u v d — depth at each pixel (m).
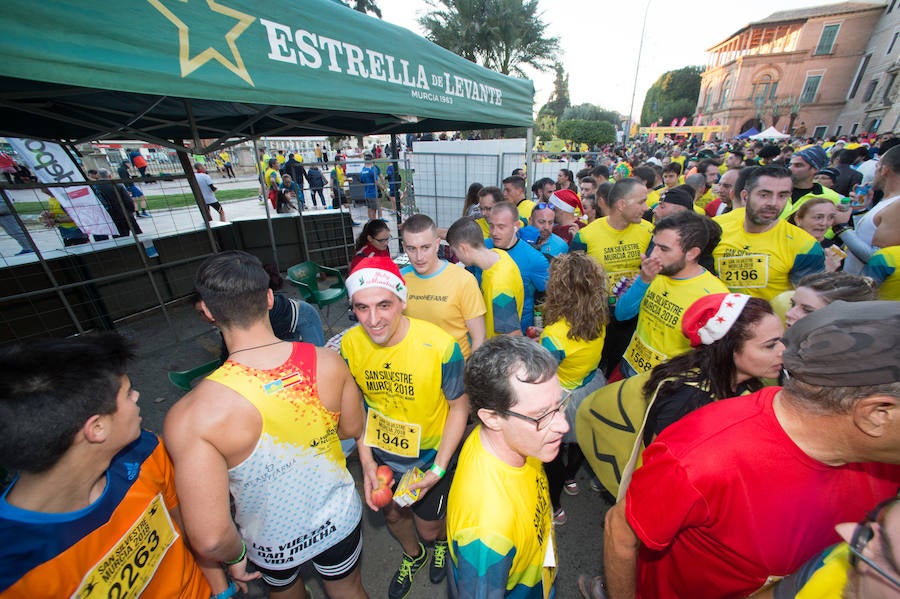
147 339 5.34
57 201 5.31
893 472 0.98
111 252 5.55
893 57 32.84
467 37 22.12
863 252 2.47
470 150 11.07
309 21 1.92
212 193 9.35
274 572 1.53
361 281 1.54
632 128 45.34
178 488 1.10
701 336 1.40
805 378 0.85
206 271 1.19
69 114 3.73
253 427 1.17
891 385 0.73
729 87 50.31
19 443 0.79
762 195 2.57
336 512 1.51
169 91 1.39
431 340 1.72
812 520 0.98
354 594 1.72
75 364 0.87
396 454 1.89
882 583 0.62
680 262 2.06
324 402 1.35
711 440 0.99
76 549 0.94
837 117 40.66
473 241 2.61
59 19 1.12
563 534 2.47
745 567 1.04
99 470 0.96
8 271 4.63
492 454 1.16
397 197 7.86
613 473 1.78
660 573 1.30
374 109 2.35
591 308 2.06
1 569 0.84
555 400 1.05
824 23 40.09
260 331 1.27
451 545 1.08
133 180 4.57
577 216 6.27
